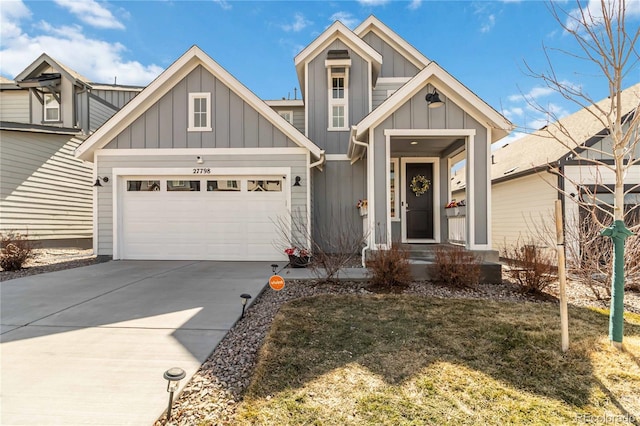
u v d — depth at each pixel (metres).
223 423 2.06
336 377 2.58
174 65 8.33
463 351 3.03
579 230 5.71
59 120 12.84
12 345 3.16
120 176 8.52
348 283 5.80
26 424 2.04
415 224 8.78
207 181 8.55
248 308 4.38
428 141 7.46
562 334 3.05
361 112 10.11
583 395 2.37
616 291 3.13
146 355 2.95
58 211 11.62
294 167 8.41
